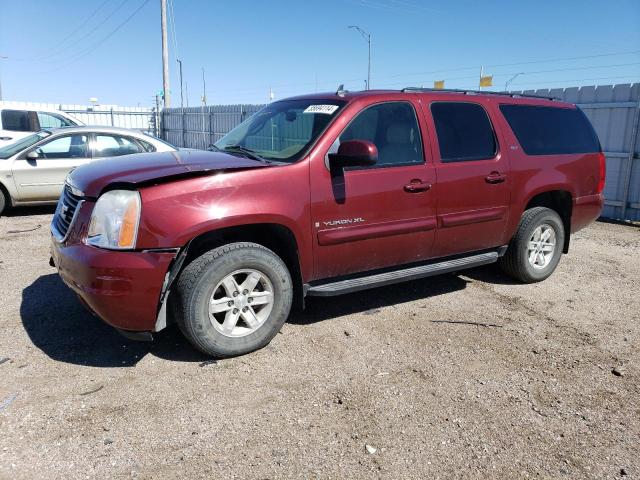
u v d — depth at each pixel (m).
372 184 4.22
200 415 3.13
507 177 5.11
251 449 2.84
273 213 3.75
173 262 3.53
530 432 3.07
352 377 3.62
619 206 9.85
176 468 2.68
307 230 3.95
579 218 5.93
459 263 4.99
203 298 3.62
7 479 2.56
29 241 7.21
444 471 2.72
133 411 3.15
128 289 3.39
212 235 3.76
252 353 3.94
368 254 4.34
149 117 27.06
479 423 3.14
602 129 9.98
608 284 5.86
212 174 3.62
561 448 2.94
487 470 2.74
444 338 4.29
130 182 3.43
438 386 3.54
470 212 4.88
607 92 9.83
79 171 4.16
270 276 3.87
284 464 2.73
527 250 5.53
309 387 3.48
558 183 5.53
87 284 3.44
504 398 3.42
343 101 4.35
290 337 4.23
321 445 2.89
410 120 4.57
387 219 4.34
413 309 4.91
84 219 3.61
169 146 9.94
